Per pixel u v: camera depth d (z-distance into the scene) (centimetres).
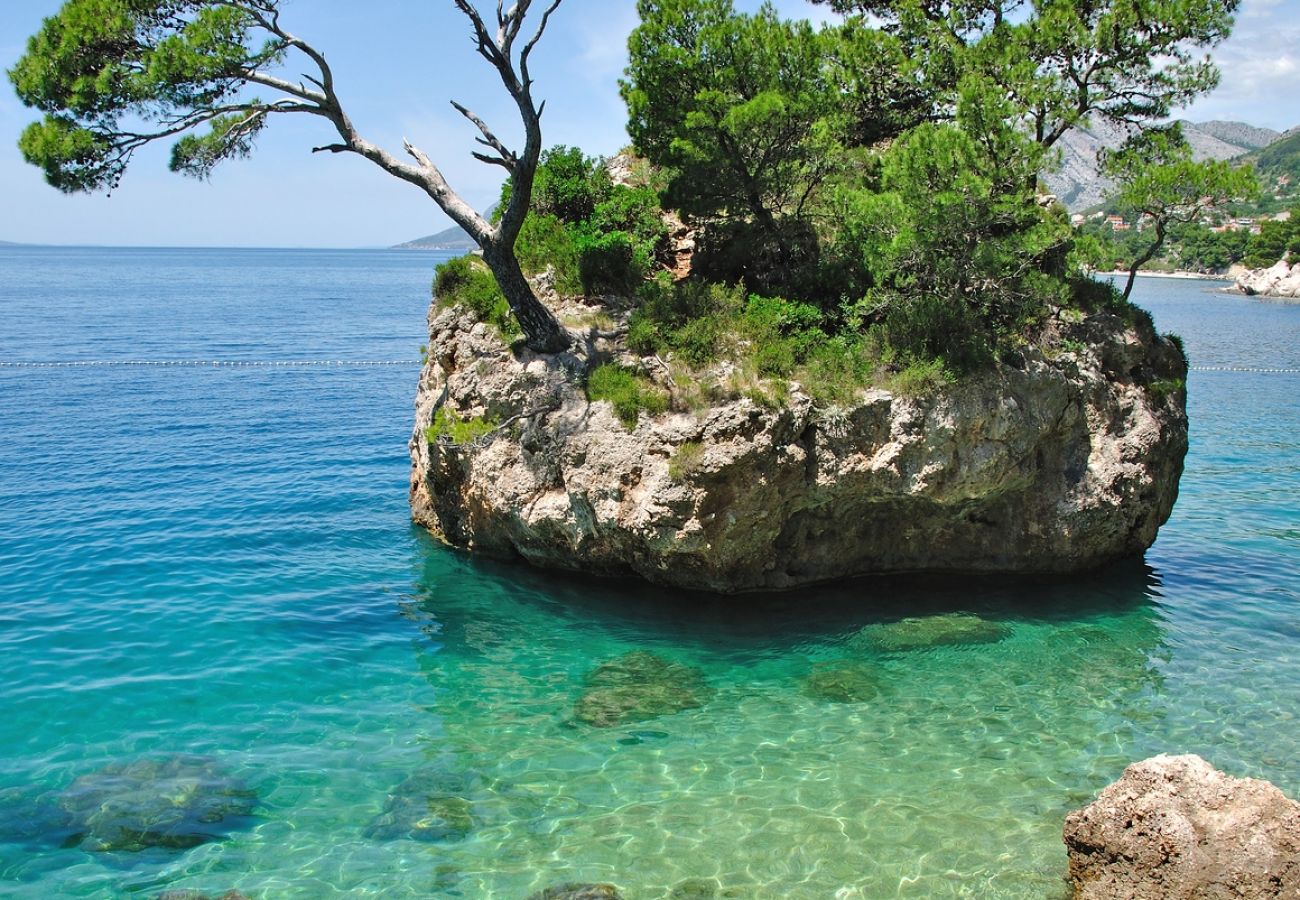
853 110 2977
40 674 1933
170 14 2338
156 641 2122
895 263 2462
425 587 2527
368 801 1537
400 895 1310
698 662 2083
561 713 1850
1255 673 2033
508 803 1537
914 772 1634
